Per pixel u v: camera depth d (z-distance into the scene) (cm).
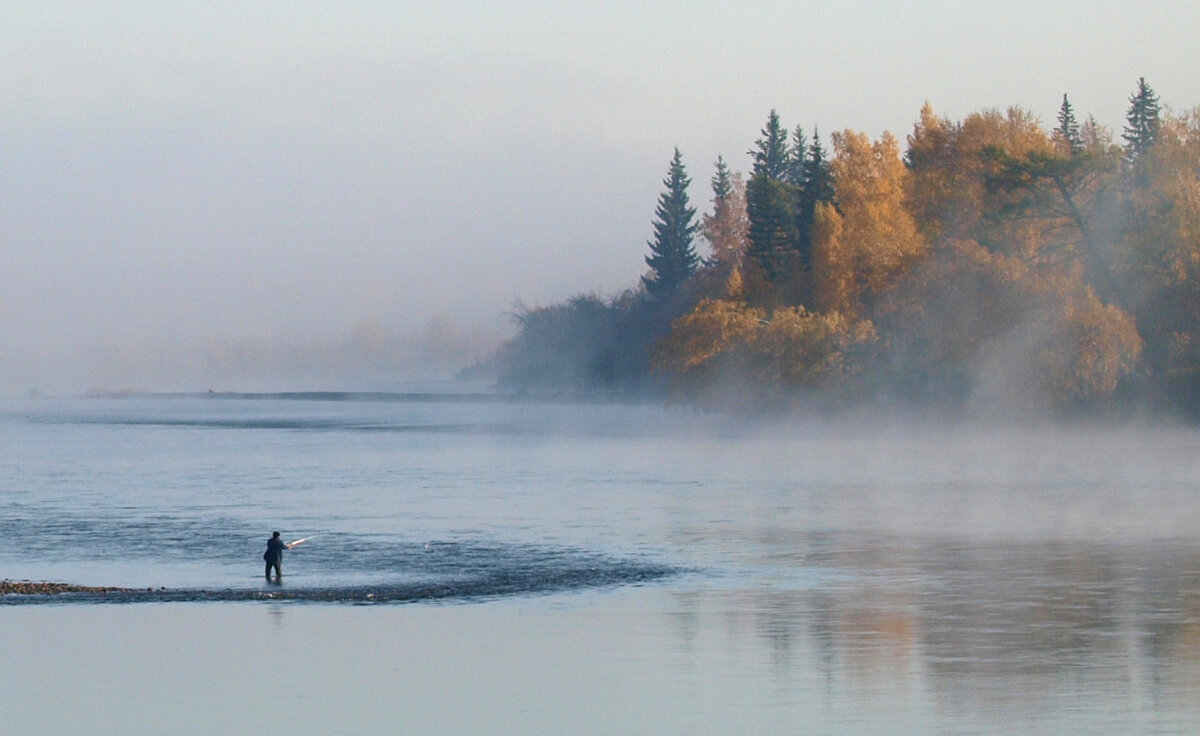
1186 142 13475
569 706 3175
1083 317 12656
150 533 6812
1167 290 13100
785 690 3278
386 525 7044
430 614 4341
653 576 5116
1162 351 13088
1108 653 3619
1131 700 3125
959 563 5331
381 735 2978
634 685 3356
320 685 3400
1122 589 4644
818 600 4519
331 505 8181
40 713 3164
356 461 12269
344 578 5247
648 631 4016
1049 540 5981
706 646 3791
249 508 8081
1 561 5831
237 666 3603
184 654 3750
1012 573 5047
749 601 4519
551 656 3691
